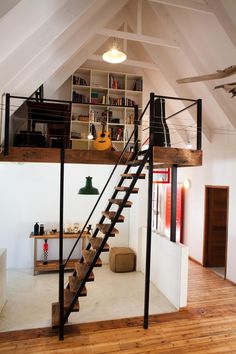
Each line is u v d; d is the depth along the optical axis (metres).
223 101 4.98
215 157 5.79
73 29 3.94
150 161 3.50
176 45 4.54
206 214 6.09
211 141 5.96
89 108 6.12
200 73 4.63
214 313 3.84
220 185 5.59
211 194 6.09
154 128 3.81
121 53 4.29
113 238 6.21
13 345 2.99
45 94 5.33
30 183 5.72
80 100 6.13
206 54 4.45
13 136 4.54
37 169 5.77
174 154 3.65
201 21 4.04
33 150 3.79
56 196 5.89
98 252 3.21
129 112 6.48
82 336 3.19
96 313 3.79
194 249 6.51
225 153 5.45
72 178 5.97
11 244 5.61
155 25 5.05
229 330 3.39
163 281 4.51
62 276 3.19
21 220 5.67
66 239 5.90
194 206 6.57
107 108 6.33
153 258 4.97
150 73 6.65
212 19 3.86
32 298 4.24
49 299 4.22
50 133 4.58
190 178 6.77
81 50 5.34
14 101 4.26
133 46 6.55
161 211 7.11
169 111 6.85
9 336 3.17
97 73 6.30
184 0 3.48
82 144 6.31
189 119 6.39
